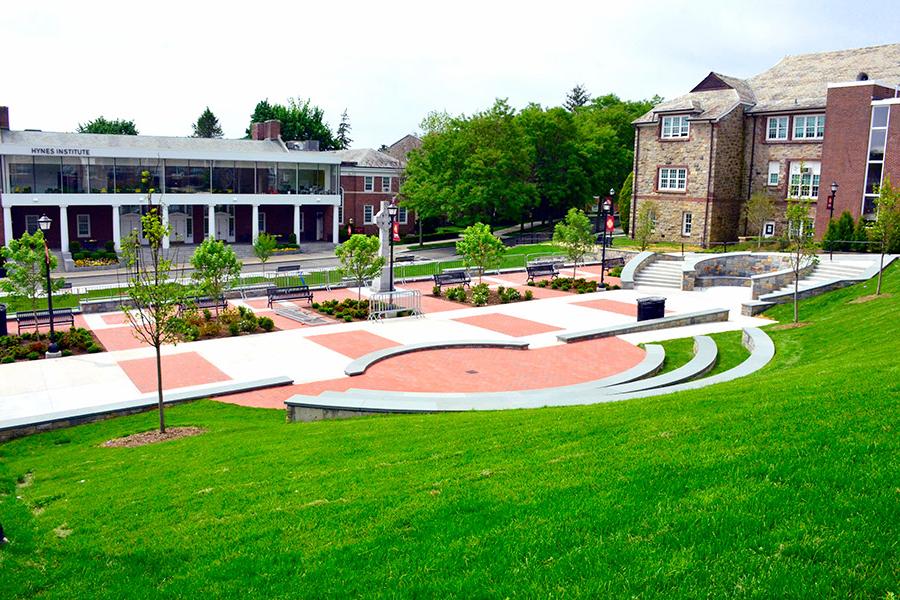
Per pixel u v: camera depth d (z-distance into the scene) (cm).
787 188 4650
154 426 1598
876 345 1750
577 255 4016
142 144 6231
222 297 3045
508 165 6341
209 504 980
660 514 752
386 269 3384
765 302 2908
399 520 830
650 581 640
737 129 4759
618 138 8006
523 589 654
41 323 2706
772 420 999
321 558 769
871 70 4559
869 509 709
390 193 7412
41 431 1636
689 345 2347
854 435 892
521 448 1052
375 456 1115
